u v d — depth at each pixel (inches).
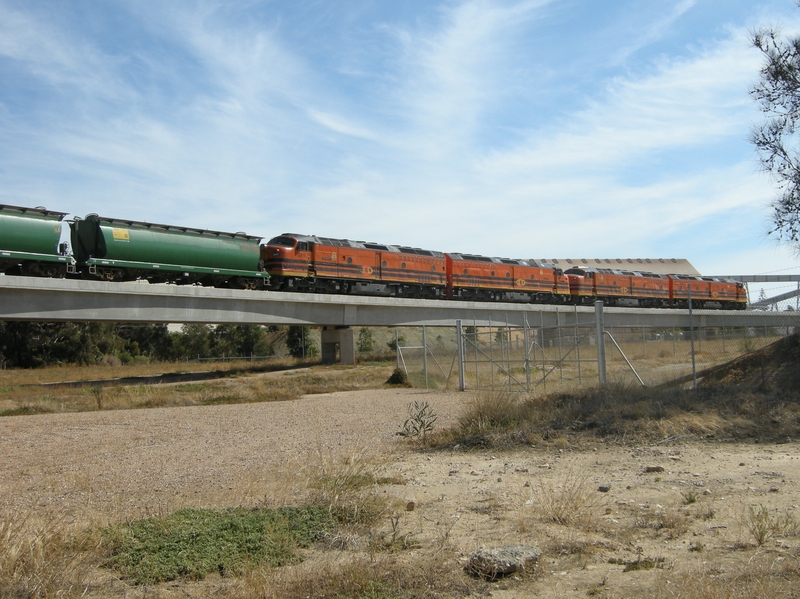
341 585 211.2
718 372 716.7
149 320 1398.9
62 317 1266.0
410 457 452.8
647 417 505.0
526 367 867.4
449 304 1987.0
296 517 284.5
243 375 1582.2
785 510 277.6
